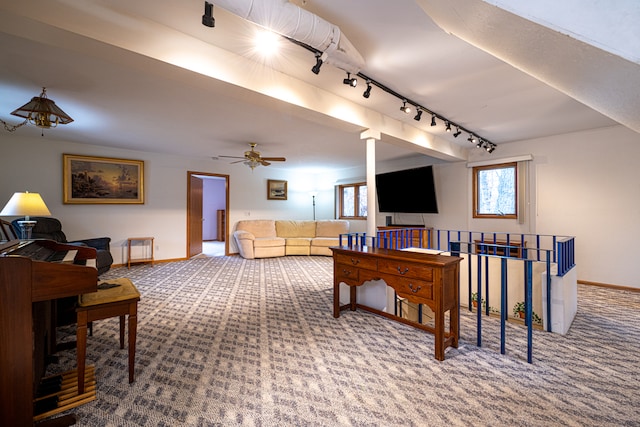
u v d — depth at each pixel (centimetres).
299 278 462
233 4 130
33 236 395
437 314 208
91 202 511
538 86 274
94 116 353
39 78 250
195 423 144
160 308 317
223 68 209
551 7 84
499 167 511
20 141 454
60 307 240
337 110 295
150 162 578
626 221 392
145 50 174
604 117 363
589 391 172
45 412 148
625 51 78
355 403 160
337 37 167
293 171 828
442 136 454
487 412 153
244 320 283
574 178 431
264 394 168
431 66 238
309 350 222
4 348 128
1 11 134
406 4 165
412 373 191
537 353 219
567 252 281
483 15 111
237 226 708
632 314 301
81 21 153
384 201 664
